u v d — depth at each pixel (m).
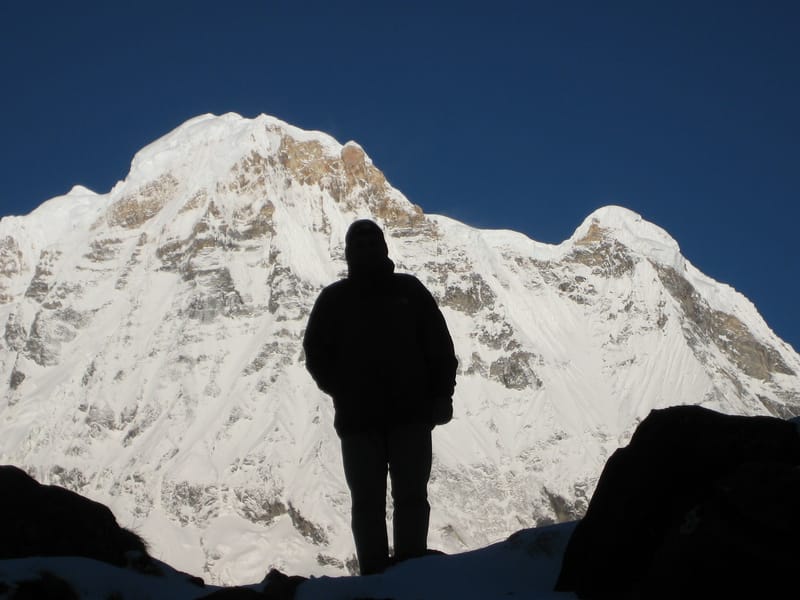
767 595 10.12
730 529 10.38
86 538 13.30
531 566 12.45
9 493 13.23
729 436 11.45
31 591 11.37
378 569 13.79
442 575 12.38
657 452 11.54
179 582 13.12
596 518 11.71
